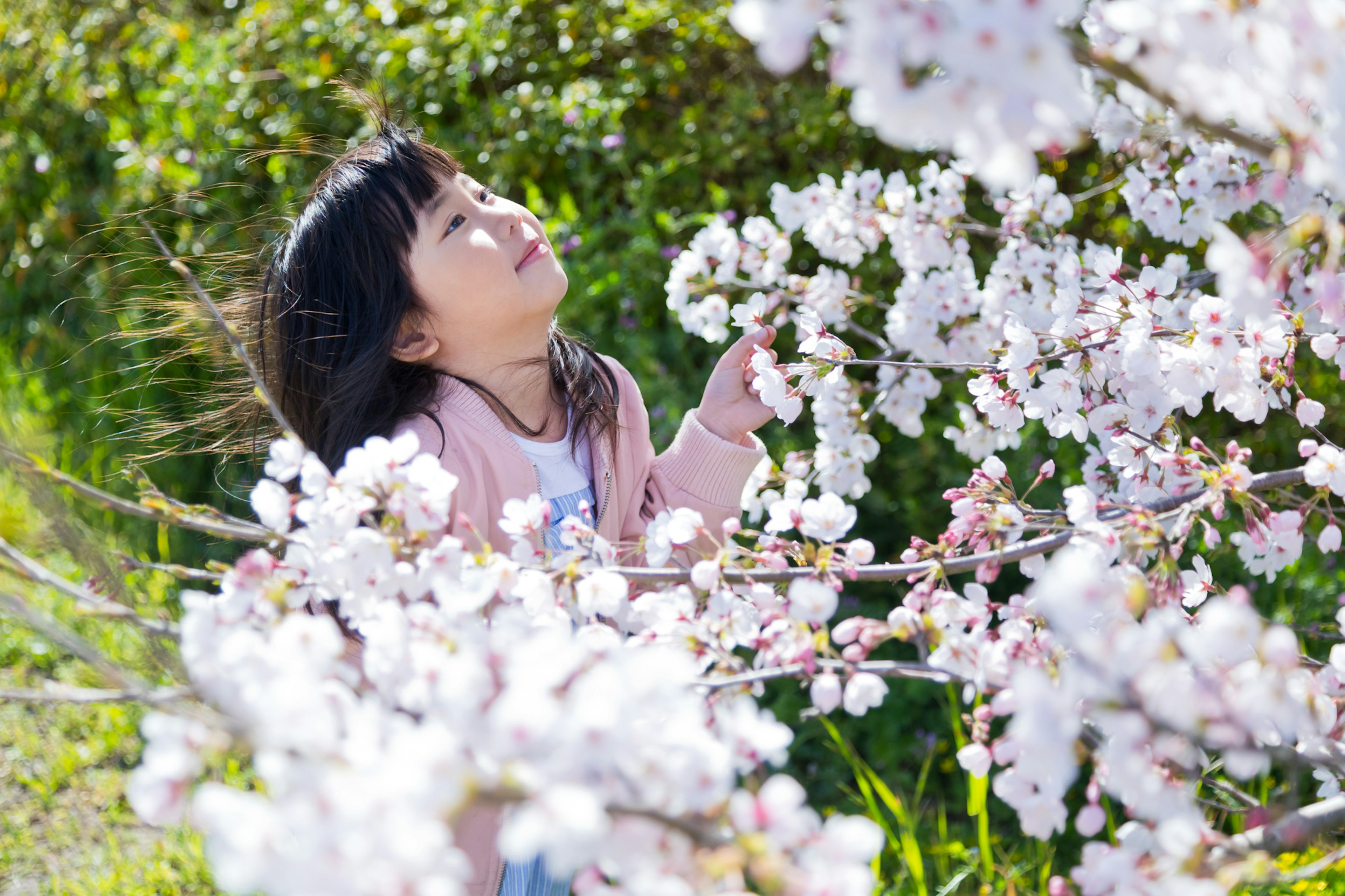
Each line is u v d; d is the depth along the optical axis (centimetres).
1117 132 200
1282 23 82
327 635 91
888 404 224
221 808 70
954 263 221
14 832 261
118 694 93
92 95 462
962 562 132
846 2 67
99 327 416
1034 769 103
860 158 340
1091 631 115
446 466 169
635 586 166
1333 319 115
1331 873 196
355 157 183
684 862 81
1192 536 223
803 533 135
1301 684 110
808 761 276
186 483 374
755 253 213
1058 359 168
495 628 101
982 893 208
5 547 97
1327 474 132
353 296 176
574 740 75
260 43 420
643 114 364
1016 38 67
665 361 329
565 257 330
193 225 401
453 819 74
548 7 375
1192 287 199
